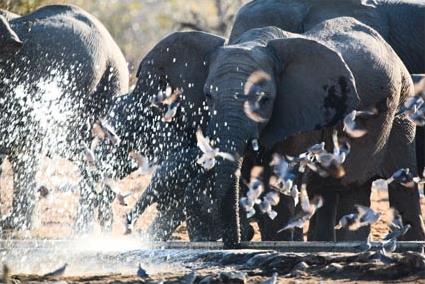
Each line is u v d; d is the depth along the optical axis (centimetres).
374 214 2805
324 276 2622
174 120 3697
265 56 3409
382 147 3738
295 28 3959
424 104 3484
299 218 2919
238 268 2756
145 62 3631
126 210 4431
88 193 4122
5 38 4147
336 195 3728
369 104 3628
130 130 3950
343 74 3412
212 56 3519
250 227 3684
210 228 3578
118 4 9825
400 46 4306
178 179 3675
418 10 4341
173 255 2955
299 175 3503
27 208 4162
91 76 4353
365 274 2603
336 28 3750
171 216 3691
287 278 2619
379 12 4275
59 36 4350
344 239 3816
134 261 2964
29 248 3194
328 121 3416
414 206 3850
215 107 3316
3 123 4288
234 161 3231
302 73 3434
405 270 2594
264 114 3356
